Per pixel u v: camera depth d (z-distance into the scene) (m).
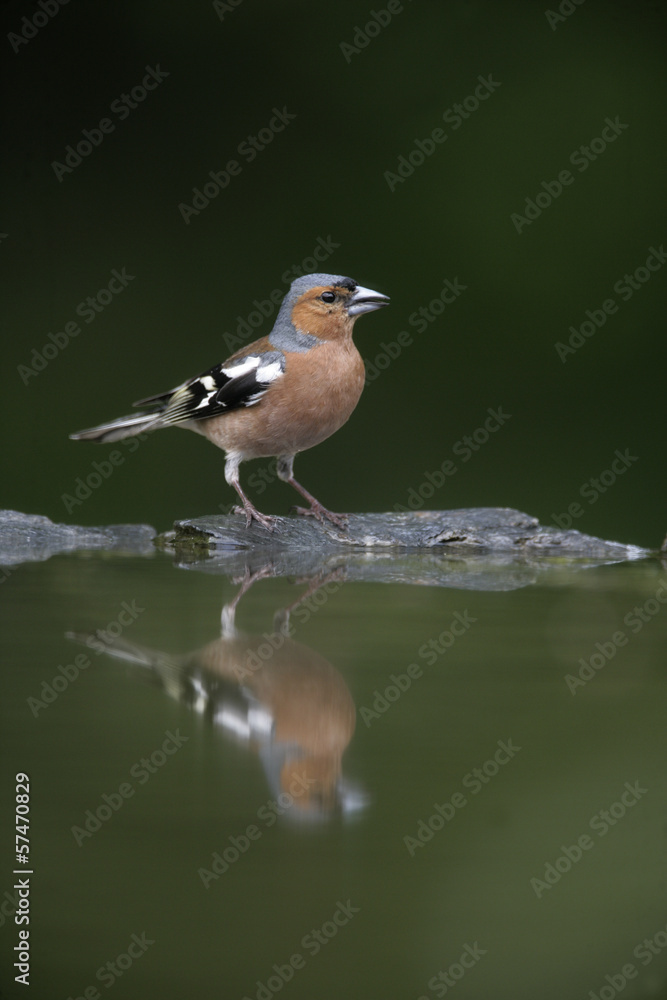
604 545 14.71
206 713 7.05
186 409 14.38
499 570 12.46
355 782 6.02
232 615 9.60
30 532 15.42
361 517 15.41
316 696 7.26
